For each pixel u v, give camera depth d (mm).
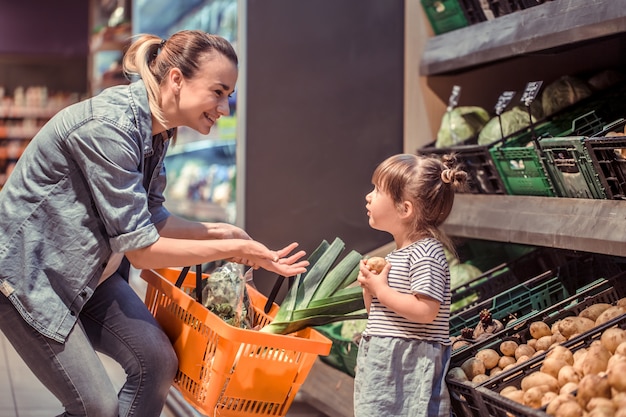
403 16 4008
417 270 2350
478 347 2561
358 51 3971
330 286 2646
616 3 2664
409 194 2434
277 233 3914
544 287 3076
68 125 2402
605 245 2590
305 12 3912
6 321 2412
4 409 3975
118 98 2461
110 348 2596
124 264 2824
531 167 2990
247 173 3875
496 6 3393
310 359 2488
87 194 2426
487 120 3691
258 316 2828
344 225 3975
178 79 2475
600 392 1987
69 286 2410
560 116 3270
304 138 3930
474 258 3840
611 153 2590
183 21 6688
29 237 2389
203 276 2996
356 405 2408
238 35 3883
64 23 12234
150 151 2506
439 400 2326
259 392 2479
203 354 2504
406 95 3963
